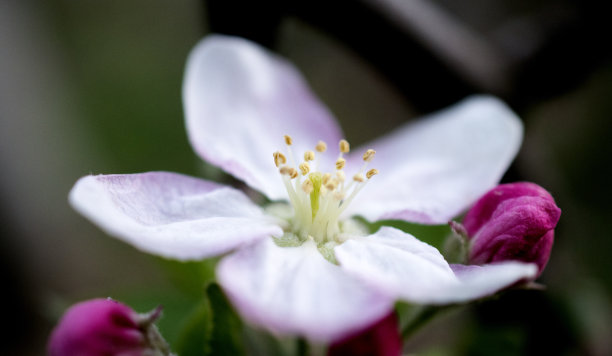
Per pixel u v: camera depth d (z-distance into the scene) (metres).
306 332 0.14
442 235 0.17
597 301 0.18
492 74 0.17
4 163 0.21
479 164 0.17
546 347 0.17
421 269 0.15
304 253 0.16
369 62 0.17
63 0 0.29
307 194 0.16
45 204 0.21
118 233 0.14
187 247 0.15
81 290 0.22
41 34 0.23
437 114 0.17
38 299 0.21
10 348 0.22
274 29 0.17
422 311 0.16
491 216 0.15
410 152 0.17
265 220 0.16
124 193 0.15
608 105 0.26
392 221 0.17
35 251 0.21
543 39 0.17
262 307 0.14
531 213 0.15
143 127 0.28
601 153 0.27
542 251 0.15
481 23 0.22
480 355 0.17
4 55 0.21
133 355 0.14
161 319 0.17
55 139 0.22
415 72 0.17
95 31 0.29
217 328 0.15
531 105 0.17
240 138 0.17
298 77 0.17
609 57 0.17
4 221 0.21
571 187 0.27
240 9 0.17
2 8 0.22
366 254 0.15
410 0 0.17
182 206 0.15
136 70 0.29
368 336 0.14
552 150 0.27
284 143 0.17
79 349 0.14
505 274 0.14
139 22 0.30
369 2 0.17
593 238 0.26
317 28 0.17
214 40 0.17
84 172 0.23
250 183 0.16
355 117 0.29
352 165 0.17
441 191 0.16
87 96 0.28
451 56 0.17
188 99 0.16
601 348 0.17
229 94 0.17
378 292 0.14
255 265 0.15
